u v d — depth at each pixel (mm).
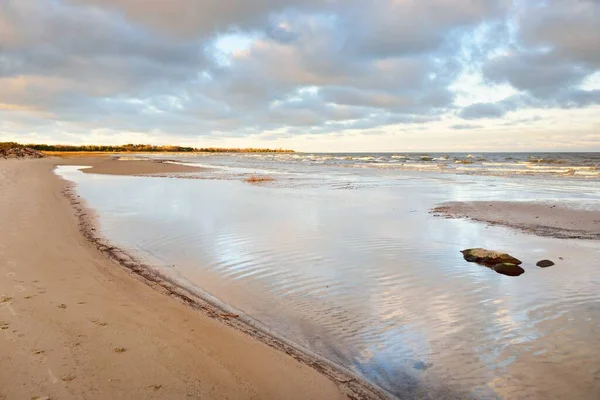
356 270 7684
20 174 26234
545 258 8719
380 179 29578
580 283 7051
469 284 6977
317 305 6012
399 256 8688
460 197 18859
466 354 4637
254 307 5895
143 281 6484
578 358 4547
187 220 12398
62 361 3607
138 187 22547
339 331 5176
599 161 57562
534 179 29031
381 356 4582
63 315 4633
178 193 19812
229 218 12883
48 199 14977
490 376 4203
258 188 22781
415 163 56594
